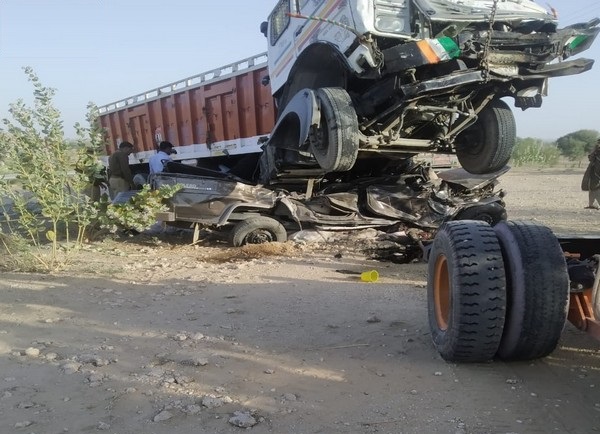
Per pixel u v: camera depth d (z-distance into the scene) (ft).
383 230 31.86
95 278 23.25
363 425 10.87
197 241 32.50
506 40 19.83
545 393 12.28
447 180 32.45
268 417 11.14
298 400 11.93
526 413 11.34
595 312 12.72
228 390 12.38
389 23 20.11
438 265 14.60
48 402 11.73
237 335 16.16
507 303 13.28
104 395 12.05
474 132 24.09
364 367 13.80
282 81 27.91
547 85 21.85
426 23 19.81
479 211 31.81
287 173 29.63
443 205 32.01
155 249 30.99
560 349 14.88
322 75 23.50
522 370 13.56
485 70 19.63
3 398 11.89
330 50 21.67
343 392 12.37
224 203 30.48
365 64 20.48
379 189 31.94
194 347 15.08
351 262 26.99
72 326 16.89
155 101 47.21
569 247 15.25
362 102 22.00
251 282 22.61
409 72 19.80
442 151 24.59
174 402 11.71
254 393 12.26
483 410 11.48
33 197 25.22
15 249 27.84
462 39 19.36
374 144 22.07
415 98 20.07
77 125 25.66
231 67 36.35
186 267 25.84
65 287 21.61
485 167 23.94
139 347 15.11
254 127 35.14
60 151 24.82
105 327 16.83
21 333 16.21
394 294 20.62
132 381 12.78
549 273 12.94
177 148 45.37
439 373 13.35
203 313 18.34
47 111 24.57
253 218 30.58
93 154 25.77
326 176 32.65
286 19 26.55
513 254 13.24
